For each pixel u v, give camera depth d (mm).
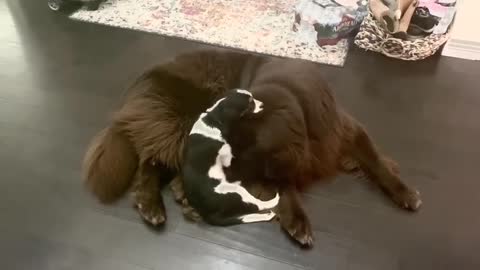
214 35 2805
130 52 2719
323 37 2672
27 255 1804
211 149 1748
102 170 1924
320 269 1725
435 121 2277
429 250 1778
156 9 3016
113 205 1938
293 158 1771
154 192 1891
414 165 2082
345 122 1987
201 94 1942
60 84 2521
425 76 2521
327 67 2586
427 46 2551
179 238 1826
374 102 2377
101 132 2068
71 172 2082
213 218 1823
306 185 1976
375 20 2592
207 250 1787
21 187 2037
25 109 2387
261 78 1912
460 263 1742
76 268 1756
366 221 1868
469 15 2490
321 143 1887
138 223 1879
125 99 2027
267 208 1838
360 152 2004
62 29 2898
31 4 3111
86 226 1882
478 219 1876
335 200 1935
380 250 1779
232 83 1985
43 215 1930
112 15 2973
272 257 1760
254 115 1749
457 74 2531
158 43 2773
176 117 1909
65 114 2352
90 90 2482
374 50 2660
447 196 1959
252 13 2965
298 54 2656
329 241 1806
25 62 2666
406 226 1853
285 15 2939
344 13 2676
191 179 1772
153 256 1780
